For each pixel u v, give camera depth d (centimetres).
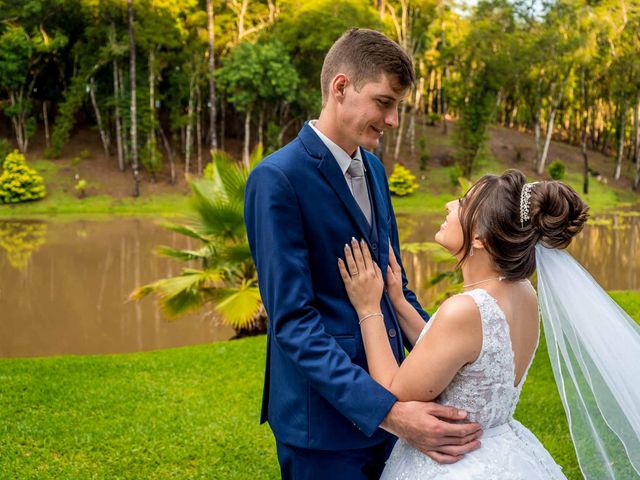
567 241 183
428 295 1109
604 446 186
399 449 200
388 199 234
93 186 3409
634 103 4088
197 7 4053
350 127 193
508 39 3750
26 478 360
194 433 432
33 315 1019
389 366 191
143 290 831
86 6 3472
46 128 3791
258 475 366
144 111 3525
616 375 184
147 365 616
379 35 188
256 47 3553
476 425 181
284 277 188
